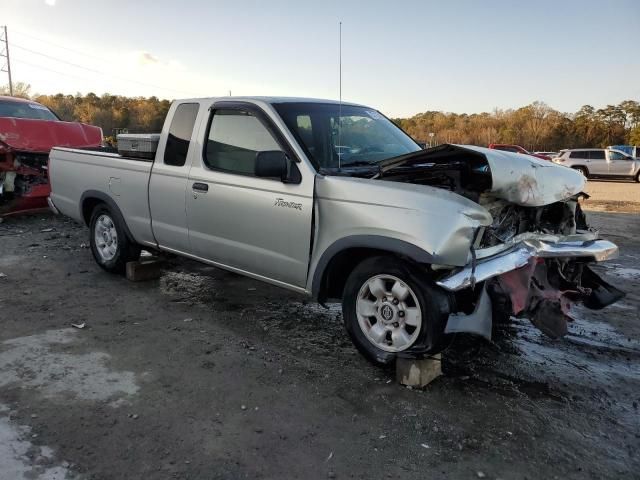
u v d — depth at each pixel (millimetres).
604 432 3102
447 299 3369
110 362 3875
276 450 2867
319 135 4297
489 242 3566
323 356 4070
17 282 5750
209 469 2697
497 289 3395
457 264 3256
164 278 6016
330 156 4227
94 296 5348
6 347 4086
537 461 2809
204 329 4559
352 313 3807
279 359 4000
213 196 4539
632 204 15117
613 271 6875
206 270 6395
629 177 26281
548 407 3371
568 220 4137
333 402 3375
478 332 3439
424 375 3559
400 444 2939
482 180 3678
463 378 3748
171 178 4949
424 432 3057
